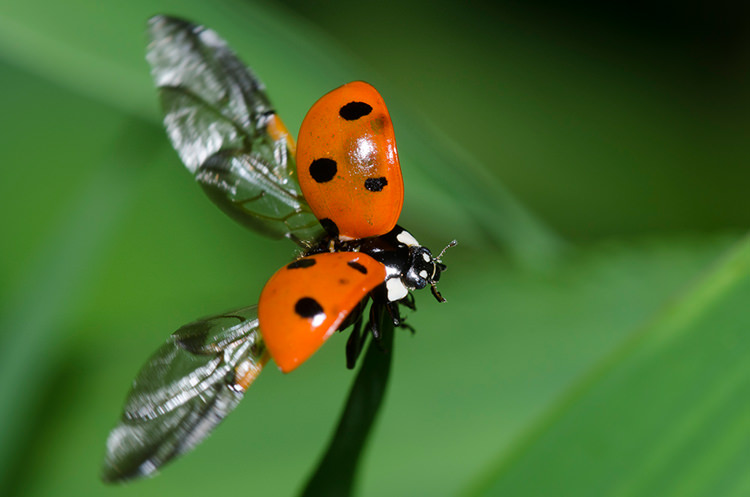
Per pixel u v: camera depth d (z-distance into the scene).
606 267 0.10
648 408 0.08
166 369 0.08
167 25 0.09
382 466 0.09
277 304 0.08
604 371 0.08
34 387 0.09
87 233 0.10
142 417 0.08
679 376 0.08
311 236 0.09
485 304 0.10
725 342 0.08
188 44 0.09
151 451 0.08
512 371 0.10
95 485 0.09
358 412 0.08
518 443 0.08
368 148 0.09
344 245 0.09
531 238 0.10
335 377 0.10
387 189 0.09
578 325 0.10
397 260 0.09
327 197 0.09
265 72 0.09
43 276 0.10
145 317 0.10
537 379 0.10
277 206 0.09
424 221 0.10
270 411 0.10
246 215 0.09
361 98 0.09
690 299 0.08
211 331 0.09
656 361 0.08
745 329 0.08
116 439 0.08
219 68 0.09
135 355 0.10
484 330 0.10
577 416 0.08
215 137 0.09
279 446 0.09
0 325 0.10
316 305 0.08
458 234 0.10
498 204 0.10
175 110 0.09
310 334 0.08
